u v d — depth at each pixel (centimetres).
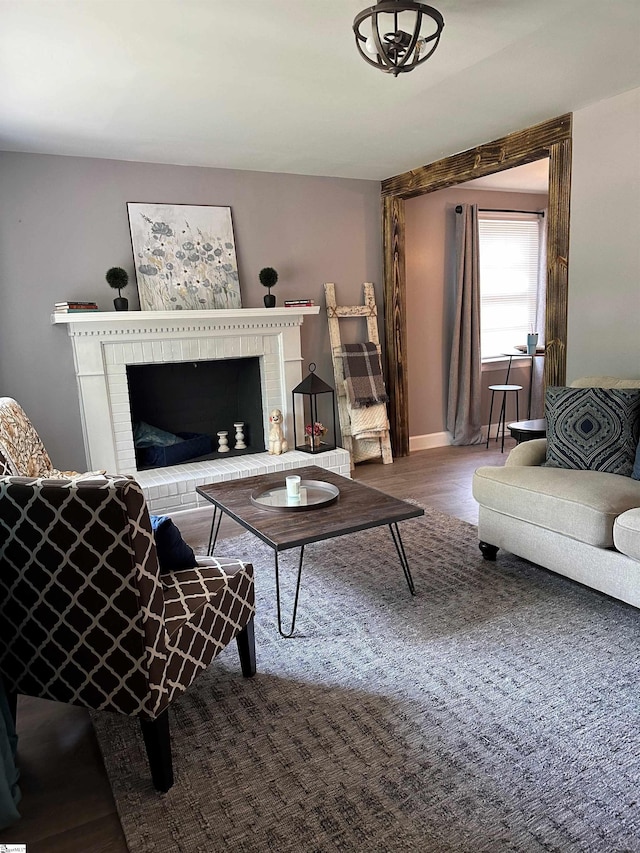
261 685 206
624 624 238
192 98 287
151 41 225
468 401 567
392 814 149
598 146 327
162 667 155
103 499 141
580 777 159
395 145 389
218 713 192
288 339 463
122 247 405
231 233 443
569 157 344
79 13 202
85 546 146
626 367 334
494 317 602
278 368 465
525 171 495
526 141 368
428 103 309
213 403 484
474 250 544
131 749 178
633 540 222
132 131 335
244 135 352
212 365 477
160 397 459
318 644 230
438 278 551
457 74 272
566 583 276
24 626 160
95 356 388
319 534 226
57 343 389
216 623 181
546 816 147
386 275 514
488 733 177
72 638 156
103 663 154
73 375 396
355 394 488
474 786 157
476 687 200
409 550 321
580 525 244
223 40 226
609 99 316
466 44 241
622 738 174
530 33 233
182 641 164
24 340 379
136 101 288
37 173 373
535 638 229
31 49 228
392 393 529
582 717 183
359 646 228
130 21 209
